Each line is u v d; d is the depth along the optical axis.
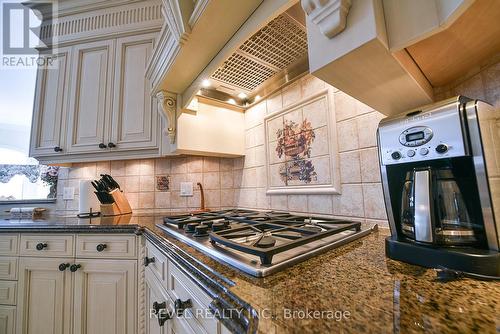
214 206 1.58
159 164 1.68
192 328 0.55
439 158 0.42
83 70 1.53
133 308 1.07
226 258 0.49
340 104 0.92
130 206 1.65
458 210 0.42
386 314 0.28
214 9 0.62
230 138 1.41
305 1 0.43
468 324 0.25
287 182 1.16
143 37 1.49
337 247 0.57
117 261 1.11
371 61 0.43
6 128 1.84
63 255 1.15
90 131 1.45
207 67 0.91
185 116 1.24
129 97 1.45
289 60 0.95
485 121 0.39
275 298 0.33
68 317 1.11
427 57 0.48
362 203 0.83
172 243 0.70
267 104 1.30
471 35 0.41
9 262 1.17
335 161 0.92
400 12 0.38
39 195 1.76
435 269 0.40
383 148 0.52
